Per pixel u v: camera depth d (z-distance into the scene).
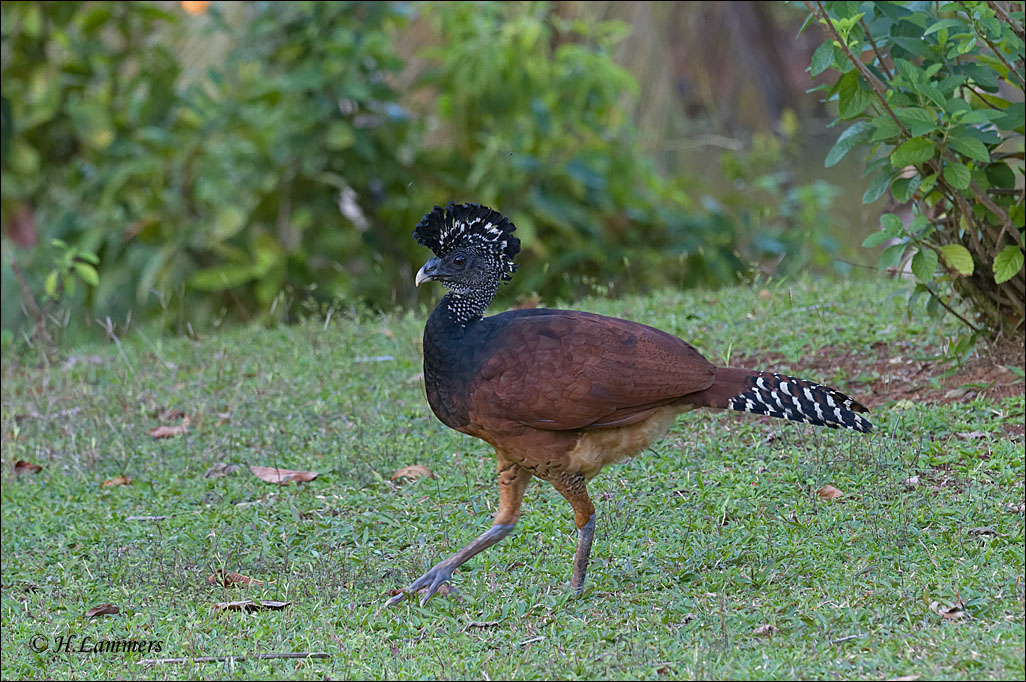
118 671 7.42
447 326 8.15
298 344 14.75
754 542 8.60
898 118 10.17
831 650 6.80
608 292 17.69
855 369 12.01
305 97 18.09
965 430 10.28
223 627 8.00
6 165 19.27
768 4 34.84
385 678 6.95
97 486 11.25
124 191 18.84
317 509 10.12
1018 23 10.66
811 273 18.47
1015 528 8.30
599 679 6.72
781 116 33.84
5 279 17.95
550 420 7.87
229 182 18.45
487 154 18.06
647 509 9.43
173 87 19.55
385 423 11.86
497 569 8.67
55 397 13.70
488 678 6.82
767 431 10.88
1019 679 6.09
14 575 9.49
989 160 10.27
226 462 11.45
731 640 7.09
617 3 22.16
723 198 19.91
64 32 19.50
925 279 10.69
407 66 19.08
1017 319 11.60
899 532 8.41
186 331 17.66
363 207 18.91
